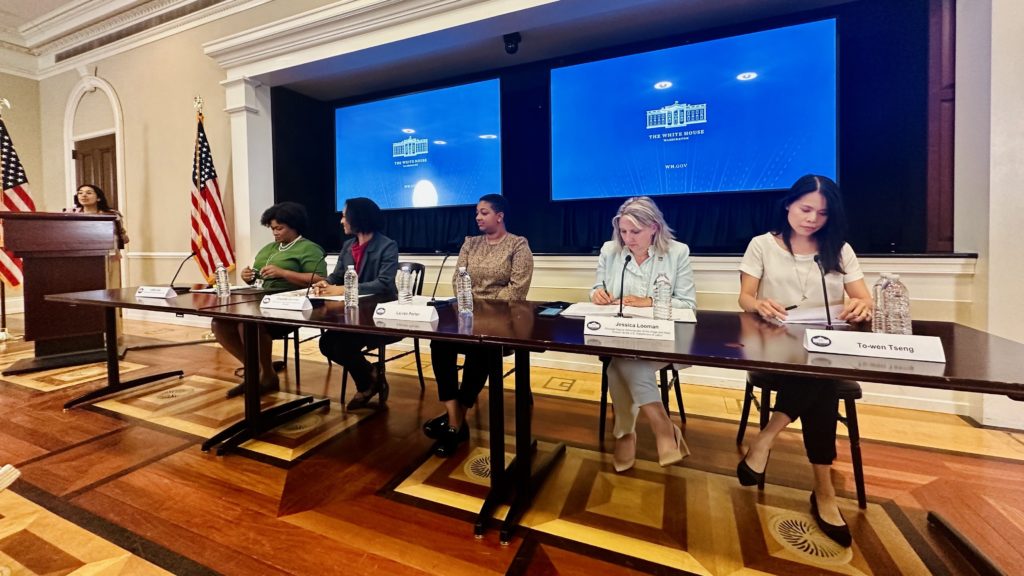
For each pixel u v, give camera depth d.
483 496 1.49
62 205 5.25
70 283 3.03
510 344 1.15
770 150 2.74
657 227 1.75
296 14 3.54
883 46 2.59
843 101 2.68
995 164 1.95
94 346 3.24
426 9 2.95
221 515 1.38
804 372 0.88
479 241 2.32
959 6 2.21
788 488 1.51
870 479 1.55
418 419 2.17
